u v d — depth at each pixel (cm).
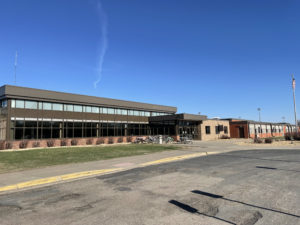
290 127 7138
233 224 455
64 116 2834
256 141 2936
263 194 655
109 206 581
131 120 3725
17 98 2419
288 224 449
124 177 945
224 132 4591
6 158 1504
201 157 1593
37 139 2555
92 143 3067
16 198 673
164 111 4334
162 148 2220
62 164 1247
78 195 690
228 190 704
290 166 1128
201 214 512
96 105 3197
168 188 746
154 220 483
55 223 478
